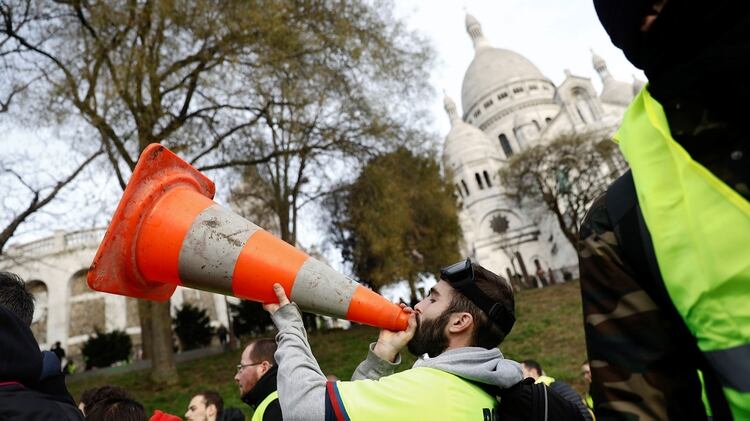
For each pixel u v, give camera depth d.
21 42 13.50
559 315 18.62
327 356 16.64
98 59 13.14
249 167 16.69
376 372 1.92
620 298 1.13
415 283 26.97
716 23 0.89
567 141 41.19
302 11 14.76
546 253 64.56
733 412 0.92
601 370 1.15
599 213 1.22
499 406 1.82
